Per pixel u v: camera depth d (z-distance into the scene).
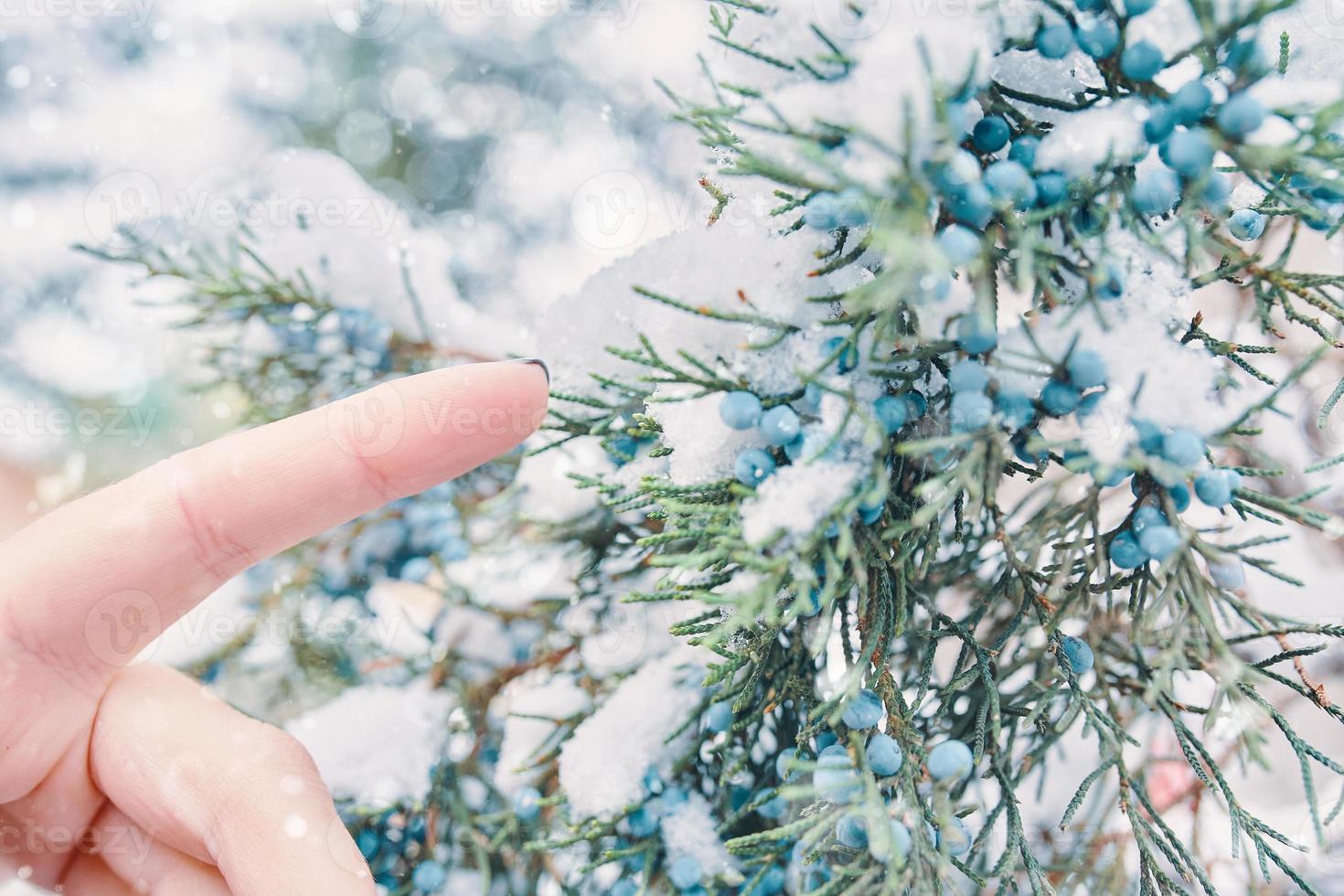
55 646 0.31
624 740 0.32
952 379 0.27
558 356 0.32
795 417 0.27
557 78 0.54
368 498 0.32
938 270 0.24
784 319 0.28
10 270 0.48
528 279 0.49
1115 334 0.27
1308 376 0.34
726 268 0.29
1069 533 0.29
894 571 0.28
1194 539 0.27
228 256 0.39
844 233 0.28
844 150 0.26
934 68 0.26
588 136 0.52
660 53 0.51
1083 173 0.27
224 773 0.31
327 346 0.37
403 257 0.37
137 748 0.32
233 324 0.37
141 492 0.31
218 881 0.32
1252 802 0.38
